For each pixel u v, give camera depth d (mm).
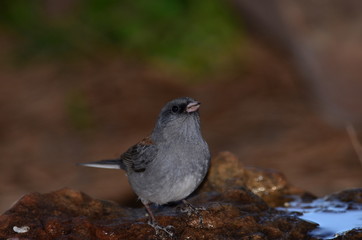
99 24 21219
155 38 19953
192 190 7219
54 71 19766
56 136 15734
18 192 12883
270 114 15898
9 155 14961
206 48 19312
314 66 15648
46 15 22250
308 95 16625
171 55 19438
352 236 6543
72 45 20953
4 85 19281
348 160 12961
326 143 14023
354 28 15148
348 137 14211
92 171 13898
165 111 7184
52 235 6637
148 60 19641
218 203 7180
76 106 17062
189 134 7051
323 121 15398
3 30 22984
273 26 17062
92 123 16344
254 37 19375
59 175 13727
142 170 7234
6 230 6703
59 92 18297
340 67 15281
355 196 8078
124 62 19781
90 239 6598
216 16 19641
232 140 14625
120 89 18141
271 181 8625
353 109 15250
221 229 6781
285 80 17766
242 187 7918
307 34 15547
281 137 14477
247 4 17609
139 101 17312
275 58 18859
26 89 18812
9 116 17297
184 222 6863
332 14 15273
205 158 7168
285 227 6938
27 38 21578
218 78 18438
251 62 18938
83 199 7574
